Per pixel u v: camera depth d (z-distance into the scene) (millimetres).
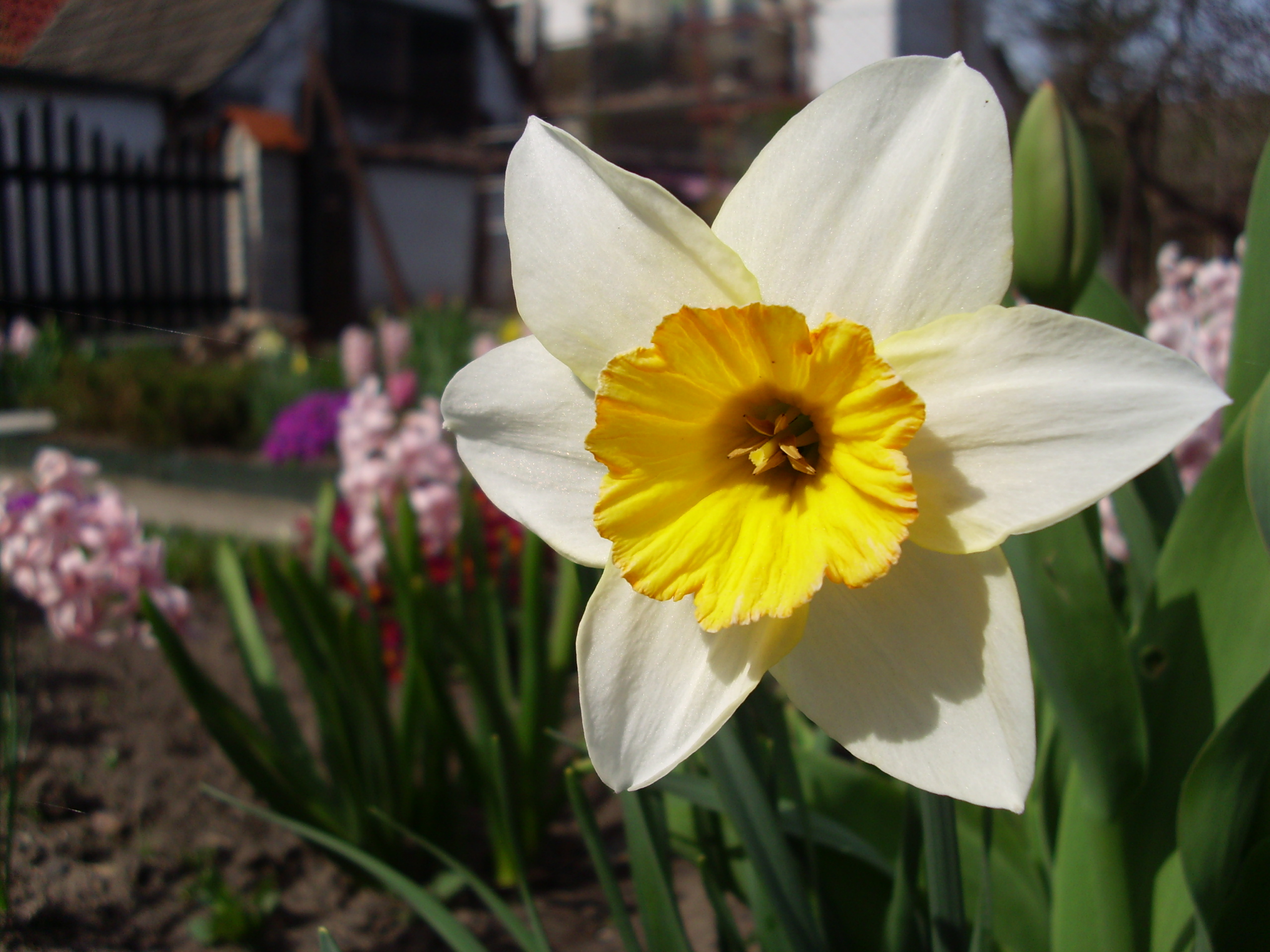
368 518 495
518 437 179
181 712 452
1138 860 209
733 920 224
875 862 222
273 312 1939
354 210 2500
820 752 289
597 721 166
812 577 161
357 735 332
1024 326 156
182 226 1733
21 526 380
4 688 326
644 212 168
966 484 158
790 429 184
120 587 385
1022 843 243
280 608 323
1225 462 204
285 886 339
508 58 2994
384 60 2660
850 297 165
